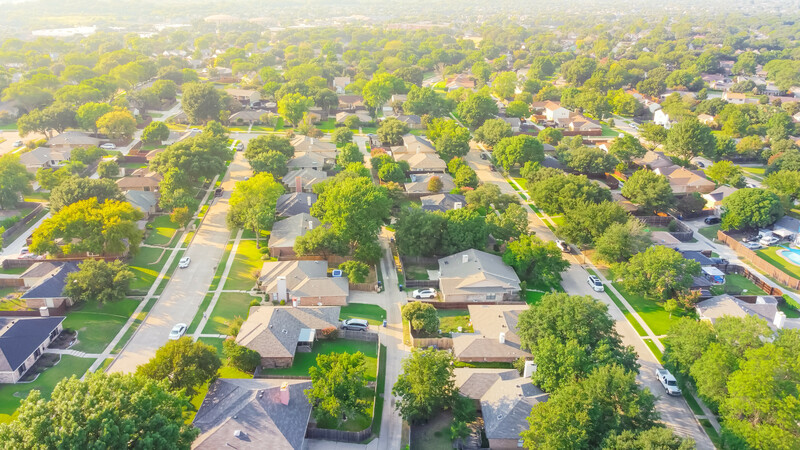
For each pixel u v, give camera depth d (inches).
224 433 2495.1
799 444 2409.0
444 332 3661.4
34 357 3208.7
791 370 2573.8
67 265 4057.6
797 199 6038.4
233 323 3590.1
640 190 5600.4
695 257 4638.3
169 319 3686.0
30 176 5679.1
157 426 2233.0
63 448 1987.0
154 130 7209.6
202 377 2805.1
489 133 7583.7
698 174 6555.1
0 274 4185.5
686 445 2223.2
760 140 7780.5
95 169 6456.7
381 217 4717.0
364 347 3481.8
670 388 3127.5
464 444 2731.3
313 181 5940.0
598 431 2497.5
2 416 2763.3
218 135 7096.5
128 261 4389.8
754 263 4758.9
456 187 6058.1
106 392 2271.2
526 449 2684.5
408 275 4389.8
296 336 3395.7
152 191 5772.6
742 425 2559.1
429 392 2748.5
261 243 4785.9
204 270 4333.2
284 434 2536.9
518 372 3157.0
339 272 4249.5
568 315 3149.6
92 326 3577.8
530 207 5836.6
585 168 6673.2
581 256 4815.5
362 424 2849.4
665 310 4028.1
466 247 4520.2
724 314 3432.6
